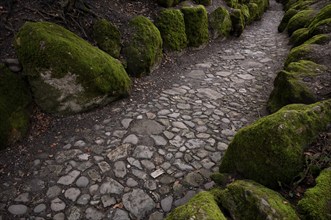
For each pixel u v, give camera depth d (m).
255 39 10.45
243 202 2.81
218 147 4.59
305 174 3.08
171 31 8.02
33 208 3.49
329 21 7.85
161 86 6.52
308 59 6.27
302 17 10.12
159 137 4.72
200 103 5.88
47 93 4.93
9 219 3.34
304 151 3.32
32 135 4.60
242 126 5.18
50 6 6.43
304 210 2.68
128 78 6.08
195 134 4.87
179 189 3.78
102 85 5.25
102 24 6.52
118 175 3.95
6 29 5.70
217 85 6.72
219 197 2.98
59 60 4.86
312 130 3.52
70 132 4.74
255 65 7.95
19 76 4.93
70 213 3.43
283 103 5.16
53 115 5.00
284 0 18.25
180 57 8.20
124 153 4.33
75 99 5.04
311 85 5.04
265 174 3.25
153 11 8.22
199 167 4.15
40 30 5.10
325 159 3.14
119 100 5.73
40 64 4.82
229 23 10.23
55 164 4.11
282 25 11.34
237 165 3.55
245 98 6.17
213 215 2.57
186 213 2.59
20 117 4.57
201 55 8.60
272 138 3.27
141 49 6.76
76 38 5.59
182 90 6.39
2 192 3.66
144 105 5.65
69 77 4.91
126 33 6.91
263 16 15.08
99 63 5.32
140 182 3.86
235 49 9.29
